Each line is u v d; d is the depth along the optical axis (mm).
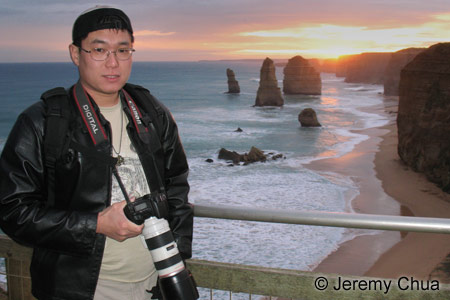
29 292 2252
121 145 1549
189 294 1405
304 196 23609
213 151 40531
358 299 1924
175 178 1700
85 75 1456
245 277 2010
